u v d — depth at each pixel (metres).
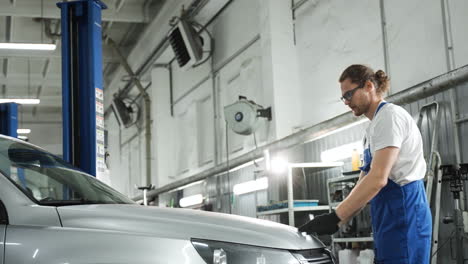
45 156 2.92
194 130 11.84
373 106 2.66
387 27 6.30
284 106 8.02
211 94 10.93
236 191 9.12
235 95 9.90
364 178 2.52
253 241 2.32
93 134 5.13
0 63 16.05
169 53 12.74
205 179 10.91
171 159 13.22
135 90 15.59
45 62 16.11
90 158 5.13
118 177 17.64
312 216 6.61
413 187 2.54
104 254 2.16
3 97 18.66
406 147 2.54
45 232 2.23
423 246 2.51
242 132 8.18
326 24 7.46
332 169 6.82
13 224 2.27
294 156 7.62
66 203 2.48
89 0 5.28
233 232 2.34
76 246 2.19
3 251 2.20
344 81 2.68
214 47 10.77
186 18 10.77
